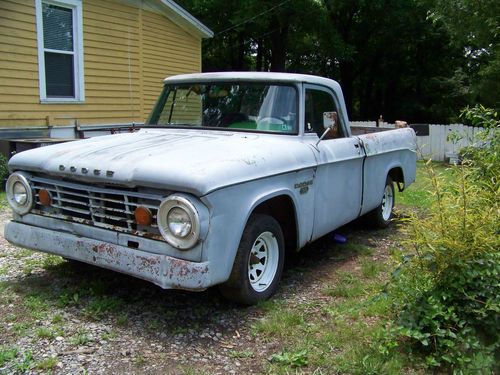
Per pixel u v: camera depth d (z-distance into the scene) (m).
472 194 3.41
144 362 3.03
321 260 5.19
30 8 9.16
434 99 29.55
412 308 3.22
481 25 13.12
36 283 4.22
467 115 4.89
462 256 3.16
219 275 3.34
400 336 3.29
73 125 10.27
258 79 4.70
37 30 9.32
